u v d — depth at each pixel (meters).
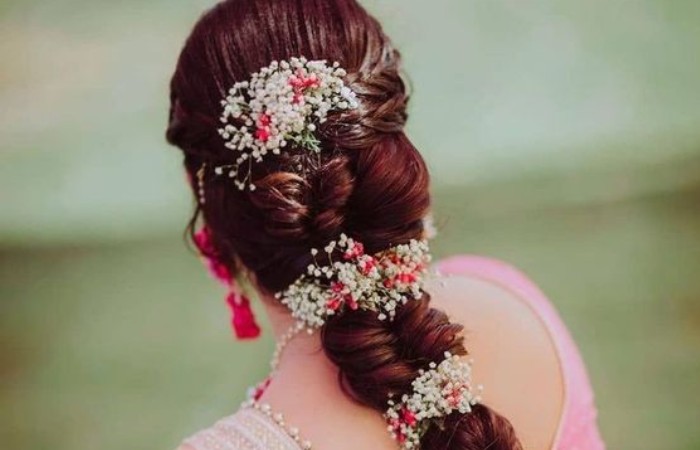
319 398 1.13
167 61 6.03
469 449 1.09
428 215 1.18
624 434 3.86
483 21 5.96
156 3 6.07
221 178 1.14
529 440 1.21
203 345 4.66
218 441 1.12
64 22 6.03
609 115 5.60
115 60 6.04
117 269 5.27
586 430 1.26
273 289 1.15
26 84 5.96
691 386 4.00
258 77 1.11
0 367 4.75
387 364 1.10
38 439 4.40
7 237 5.44
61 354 4.79
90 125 5.89
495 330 1.24
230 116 1.12
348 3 1.16
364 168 1.10
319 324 1.13
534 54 5.86
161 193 5.70
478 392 1.19
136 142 5.88
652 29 5.83
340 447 1.11
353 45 1.13
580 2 5.88
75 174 5.66
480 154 5.54
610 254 4.71
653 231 4.80
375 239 1.11
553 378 1.24
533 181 5.18
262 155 1.10
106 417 4.42
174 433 4.29
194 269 5.18
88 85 5.97
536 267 4.68
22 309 5.09
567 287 4.55
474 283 1.30
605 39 5.88
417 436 1.11
